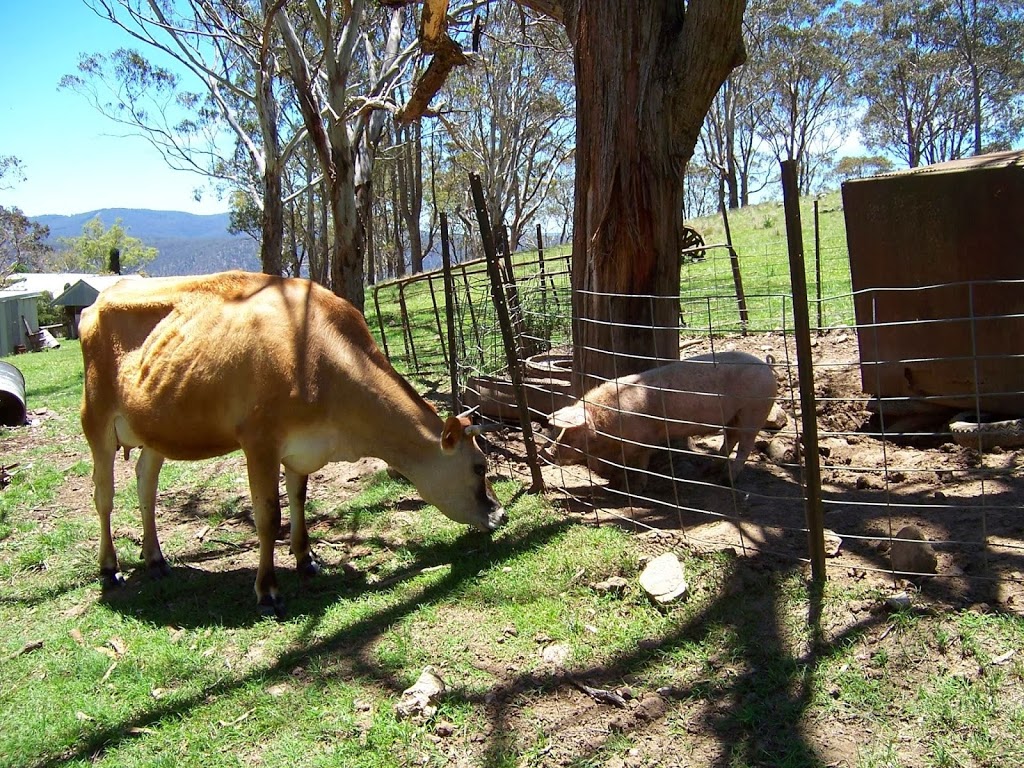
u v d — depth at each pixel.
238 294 4.84
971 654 3.47
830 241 18.69
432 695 3.62
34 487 7.44
